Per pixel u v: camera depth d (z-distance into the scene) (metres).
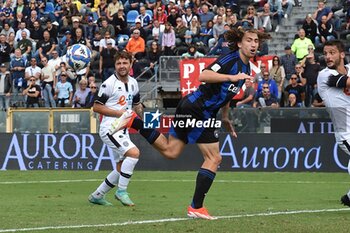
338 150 37.19
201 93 18.95
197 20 53.75
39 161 38.78
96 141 38.44
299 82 45.56
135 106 23.94
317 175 35.69
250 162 37.62
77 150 38.56
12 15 60.59
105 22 55.09
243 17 57.28
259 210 21.31
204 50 52.06
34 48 55.59
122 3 60.72
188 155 38.03
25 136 38.88
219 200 24.73
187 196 26.20
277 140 37.56
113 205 22.81
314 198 25.50
